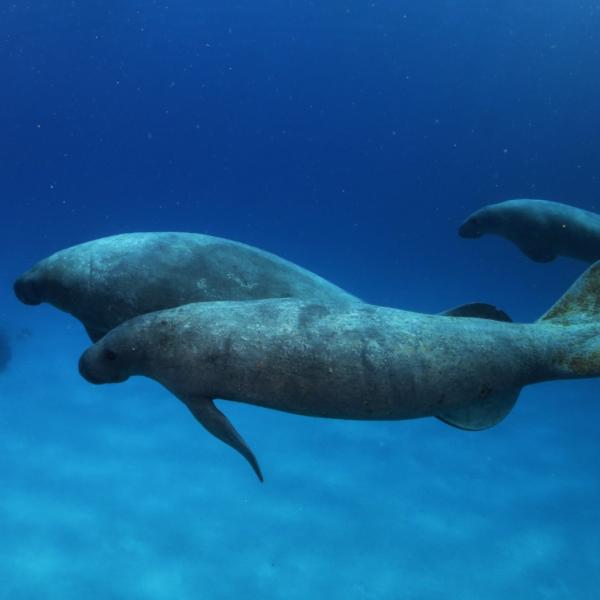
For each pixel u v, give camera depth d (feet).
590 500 41.01
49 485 41.27
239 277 17.47
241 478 42.78
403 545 35.78
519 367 14.28
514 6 237.25
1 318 82.07
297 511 38.91
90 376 15.24
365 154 393.70
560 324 15.34
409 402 13.25
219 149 414.00
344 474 43.80
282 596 31.35
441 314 15.26
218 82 330.95
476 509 39.81
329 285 18.58
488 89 300.40
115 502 39.37
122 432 49.57
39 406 54.29
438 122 324.39
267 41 275.39
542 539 36.68
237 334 13.56
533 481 43.62
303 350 13.11
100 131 394.52
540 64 276.21
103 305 17.54
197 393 13.99
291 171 422.82
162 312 14.75
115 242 18.22
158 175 427.74
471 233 39.04
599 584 32.83
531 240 36.29
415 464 45.78
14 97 354.33
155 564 33.55
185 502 39.63
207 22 249.14
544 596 31.99
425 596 31.60
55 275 18.20
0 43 262.06
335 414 13.37
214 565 33.53
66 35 255.91
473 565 34.19
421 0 235.61
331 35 268.00
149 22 245.24
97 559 33.86
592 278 15.97
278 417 53.88
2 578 32.14
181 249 17.76
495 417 14.67
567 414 56.59
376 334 13.32
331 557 34.45
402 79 315.37
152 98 359.66
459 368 13.55
